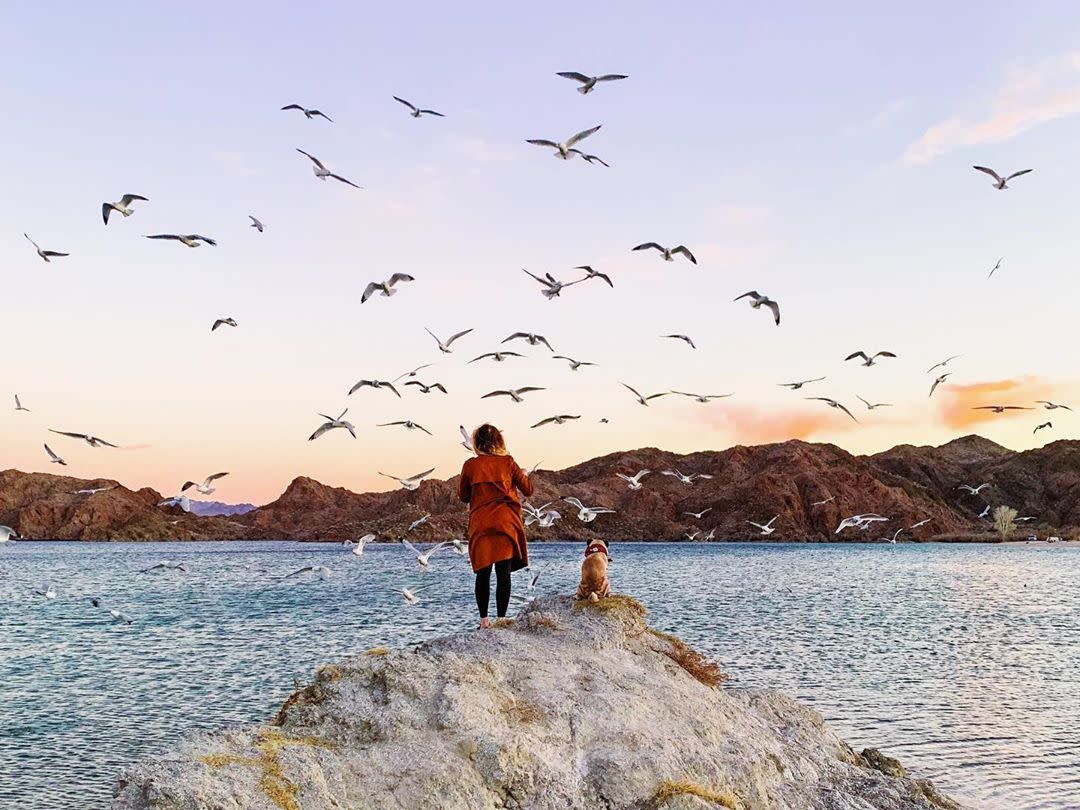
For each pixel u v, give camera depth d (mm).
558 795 11250
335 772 10680
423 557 24828
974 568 149125
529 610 16250
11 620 61594
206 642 48469
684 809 11078
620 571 135625
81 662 41469
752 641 46344
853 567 154000
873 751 17156
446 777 10836
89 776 23188
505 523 14148
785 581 109562
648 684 13992
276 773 10203
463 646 13766
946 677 34594
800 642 45969
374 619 59812
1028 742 24141
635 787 11664
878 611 65688
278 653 43875
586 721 12500
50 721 28984
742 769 13008
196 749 10523
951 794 19703
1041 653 41906
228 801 9453
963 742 24156
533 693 12719
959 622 57375
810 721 16859
